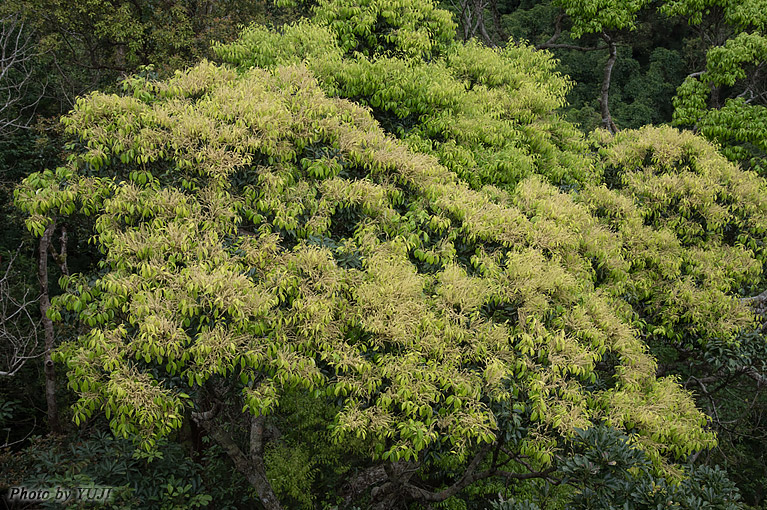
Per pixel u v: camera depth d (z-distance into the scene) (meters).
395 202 9.16
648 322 11.92
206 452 13.05
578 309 8.24
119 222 7.66
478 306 7.84
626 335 8.59
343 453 13.24
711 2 19.59
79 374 6.73
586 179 13.12
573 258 9.45
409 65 12.47
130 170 7.99
